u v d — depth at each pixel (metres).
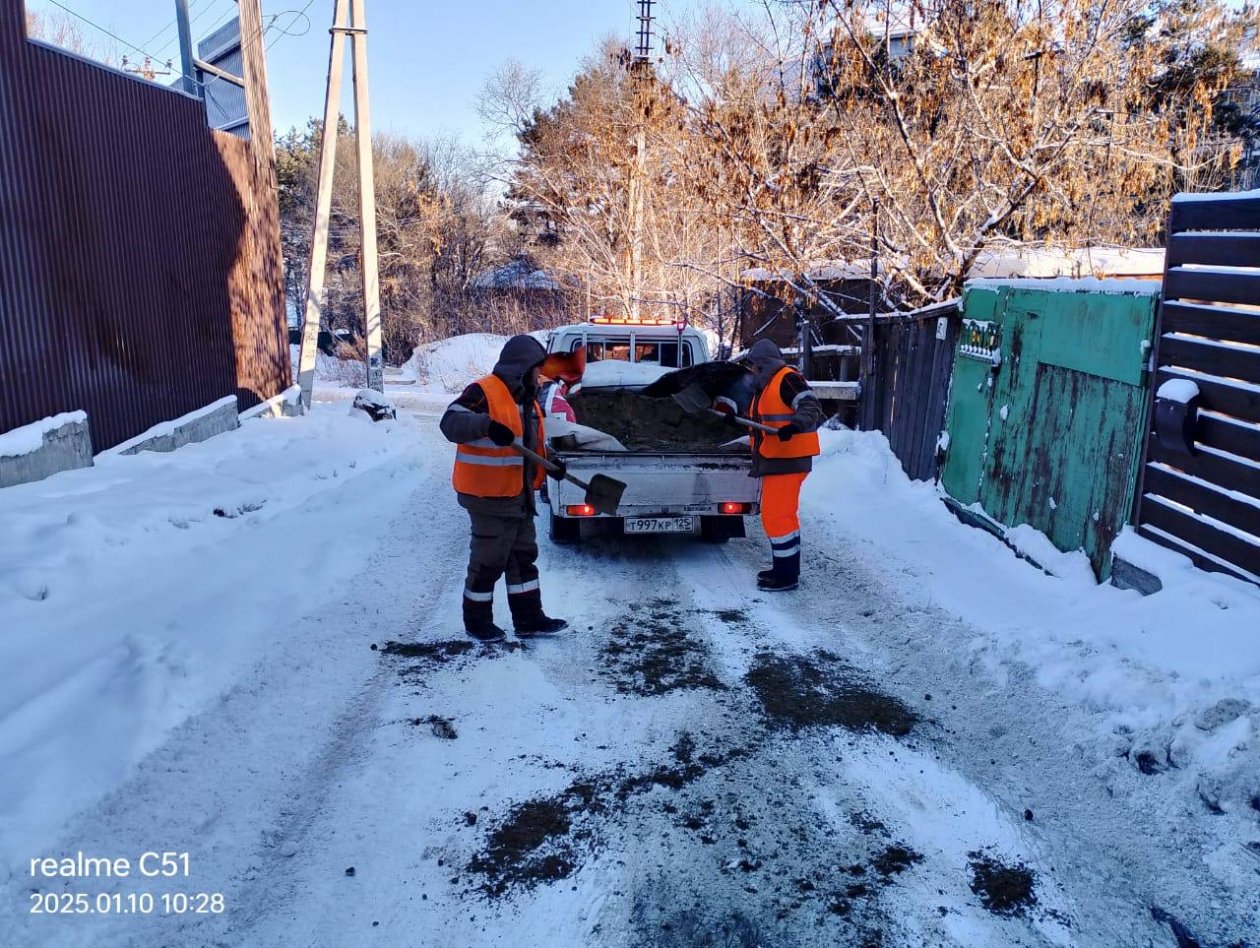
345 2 14.93
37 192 8.14
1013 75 9.57
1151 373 5.25
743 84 11.16
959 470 8.02
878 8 9.88
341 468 10.16
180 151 11.22
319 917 2.90
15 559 5.49
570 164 27.20
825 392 11.32
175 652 4.45
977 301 7.81
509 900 2.99
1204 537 4.79
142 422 10.06
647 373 8.85
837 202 12.20
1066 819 3.47
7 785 3.30
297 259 47.41
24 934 2.70
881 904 2.98
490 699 4.44
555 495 7.04
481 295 39.78
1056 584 5.78
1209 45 10.30
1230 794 3.35
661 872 3.14
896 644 5.21
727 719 4.27
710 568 6.75
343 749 3.95
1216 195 4.79
